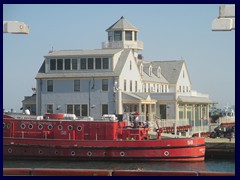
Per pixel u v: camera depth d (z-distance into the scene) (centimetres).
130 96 12200
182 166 8012
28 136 8719
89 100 12362
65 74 12538
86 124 8544
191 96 14725
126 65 12688
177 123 12206
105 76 12231
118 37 14738
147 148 8194
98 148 8319
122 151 8250
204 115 15838
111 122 8456
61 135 8594
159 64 16600
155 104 13188
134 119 9050
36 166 7950
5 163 8312
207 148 9444
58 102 12594
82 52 12656
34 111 13188
